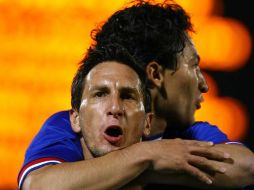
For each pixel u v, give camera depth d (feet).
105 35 20.97
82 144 18.57
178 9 21.44
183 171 17.29
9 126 38.14
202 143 17.69
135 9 21.13
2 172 37.99
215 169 17.62
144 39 20.42
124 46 20.27
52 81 38.42
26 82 38.40
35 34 38.50
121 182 16.93
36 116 38.29
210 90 39.55
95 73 17.90
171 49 20.31
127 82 17.67
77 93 18.39
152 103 20.18
